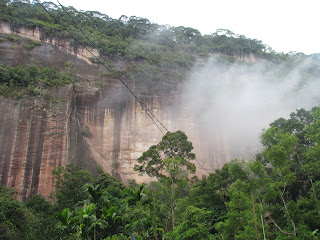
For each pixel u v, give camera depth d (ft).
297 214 55.31
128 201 63.36
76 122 142.10
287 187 80.12
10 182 109.09
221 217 82.89
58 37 166.09
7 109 121.08
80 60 165.58
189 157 86.28
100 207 62.44
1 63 143.95
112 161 151.64
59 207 78.02
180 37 226.38
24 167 113.50
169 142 86.28
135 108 166.61
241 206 63.41
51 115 128.16
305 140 83.66
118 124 160.25
